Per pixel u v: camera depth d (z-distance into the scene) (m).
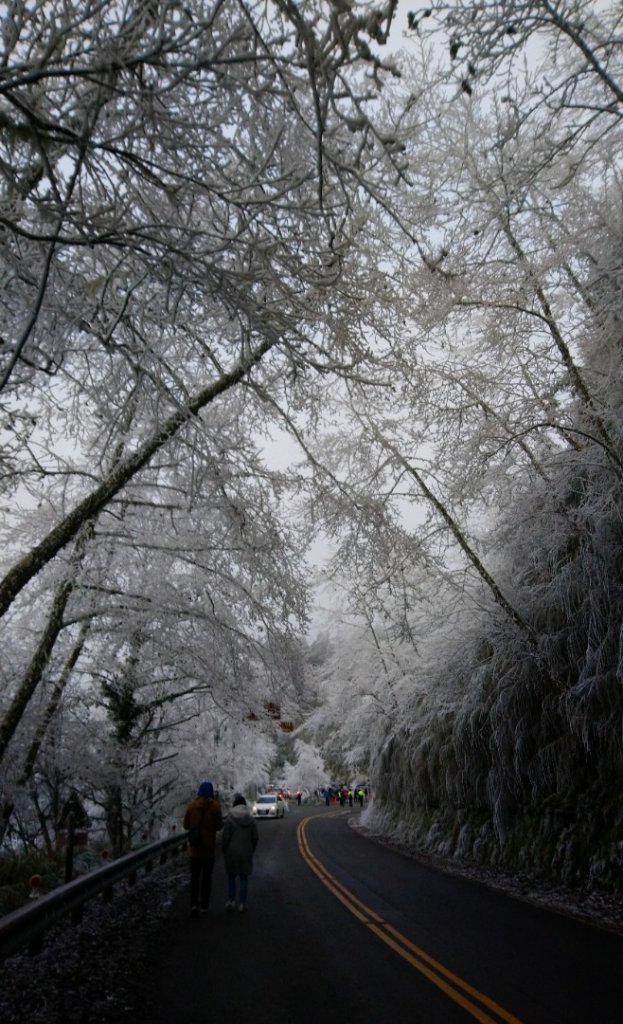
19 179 5.26
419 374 10.70
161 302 7.80
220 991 6.24
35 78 4.39
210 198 5.75
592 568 11.13
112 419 8.67
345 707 27.30
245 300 6.22
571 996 6.00
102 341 6.95
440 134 10.61
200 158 5.79
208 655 14.53
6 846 14.38
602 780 12.06
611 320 10.80
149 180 5.66
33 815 15.50
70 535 8.48
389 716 23.39
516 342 12.29
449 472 13.27
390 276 8.34
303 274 6.32
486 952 7.64
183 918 9.80
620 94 8.04
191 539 12.59
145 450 8.94
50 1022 5.16
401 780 24.88
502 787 14.11
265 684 16.17
